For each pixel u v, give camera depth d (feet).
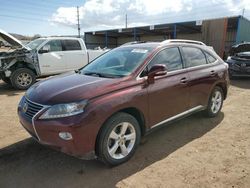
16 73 27.73
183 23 70.54
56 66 30.81
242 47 39.65
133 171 10.44
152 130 12.24
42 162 11.18
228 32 81.05
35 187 9.45
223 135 14.16
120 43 111.45
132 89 10.89
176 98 13.11
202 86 14.93
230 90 26.86
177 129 15.03
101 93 9.98
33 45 30.60
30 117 10.15
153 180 9.80
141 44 14.38
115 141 10.55
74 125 9.12
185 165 10.87
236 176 10.03
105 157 10.19
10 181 9.81
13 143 13.10
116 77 11.44
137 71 11.57
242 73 32.01
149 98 11.54
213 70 15.90
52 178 10.00
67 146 9.37
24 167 10.79
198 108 15.08
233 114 17.93
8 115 17.90
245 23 65.10
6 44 27.91
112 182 9.70
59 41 31.32
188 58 14.48
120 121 10.43
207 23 65.31
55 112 9.46
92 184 9.60
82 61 33.22
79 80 11.46
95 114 9.48
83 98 9.56
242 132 14.58
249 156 11.68
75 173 10.32
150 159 11.41
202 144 12.98
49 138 9.63
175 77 13.05
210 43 65.41
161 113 12.42
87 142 9.48
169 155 11.79
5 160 11.37
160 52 12.91
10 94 25.66
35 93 10.90
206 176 10.05
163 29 83.87
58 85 11.13
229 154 11.87
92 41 102.94
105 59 14.08
